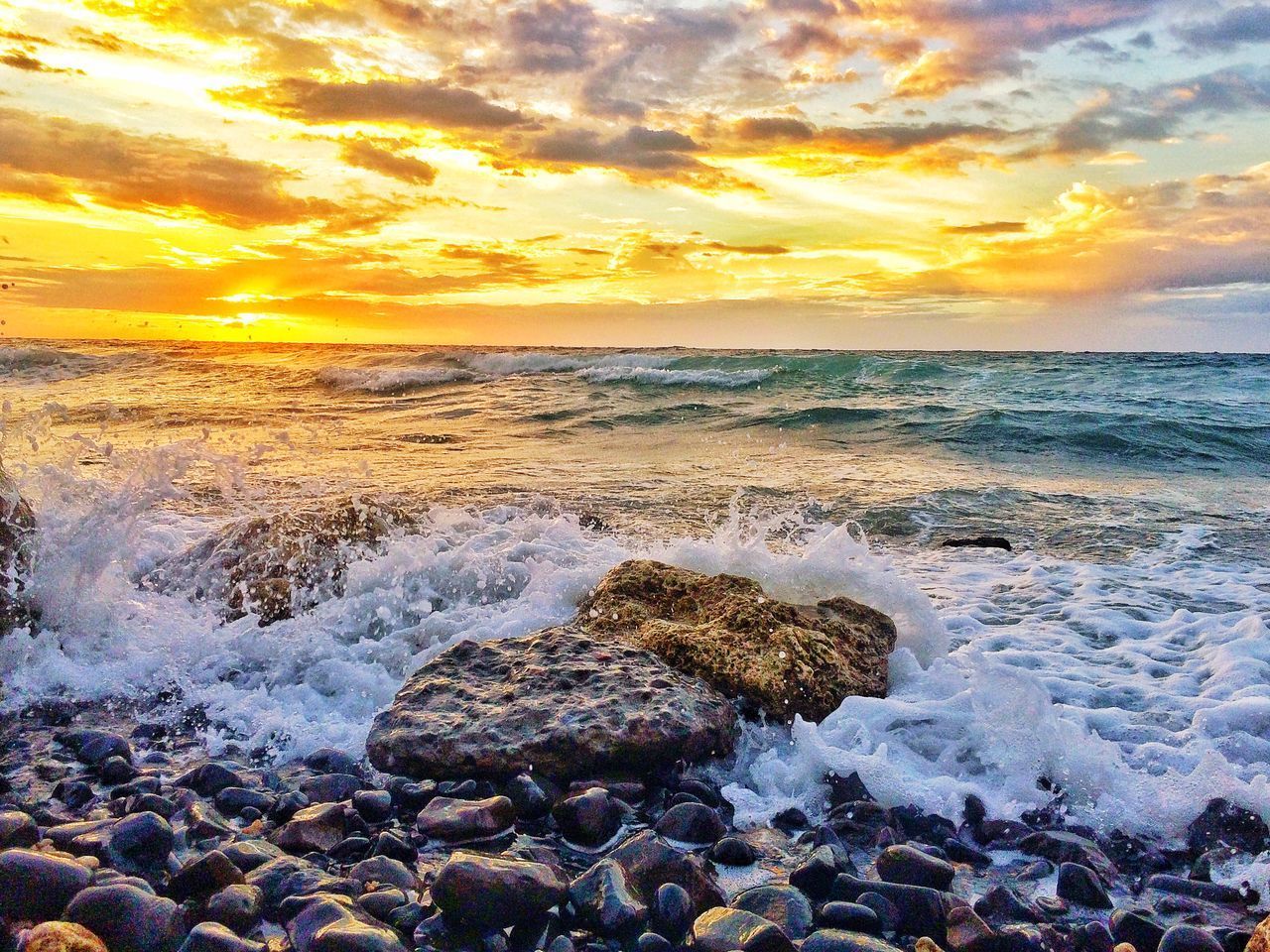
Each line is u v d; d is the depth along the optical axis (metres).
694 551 5.46
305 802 3.08
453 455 13.25
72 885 2.30
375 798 3.05
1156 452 13.50
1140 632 5.36
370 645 4.75
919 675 4.31
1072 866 2.67
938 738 3.58
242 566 5.86
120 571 5.54
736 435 16.09
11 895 2.24
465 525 7.19
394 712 3.54
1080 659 4.86
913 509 9.25
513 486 10.18
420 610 5.29
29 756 3.50
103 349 41.94
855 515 9.00
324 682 4.38
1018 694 3.53
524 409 20.41
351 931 2.16
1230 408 18.53
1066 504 9.66
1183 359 30.92
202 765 3.30
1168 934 2.34
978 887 2.71
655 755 3.30
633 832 2.96
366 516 6.67
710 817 2.94
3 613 4.42
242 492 9.36
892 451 14.02
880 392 23.03
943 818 3.07
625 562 5.11
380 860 2.65
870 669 4.20
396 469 11.60
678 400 21.77
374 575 5.59
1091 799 3.16
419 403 22.20
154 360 35.75
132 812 2.98
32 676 4.26
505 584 5.64
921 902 2.46
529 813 3.05
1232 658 4.59
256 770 3.43
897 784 3.16
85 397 23.81
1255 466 12.59
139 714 4.01
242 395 24.80
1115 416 16.03
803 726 3.45
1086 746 3.32
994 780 3.32
